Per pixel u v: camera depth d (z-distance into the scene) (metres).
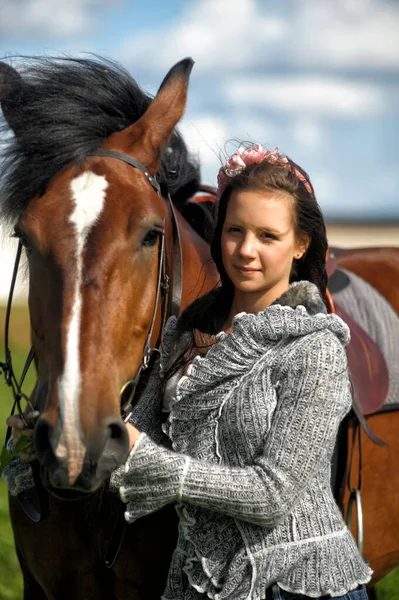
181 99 3.74
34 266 3.24
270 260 3.34
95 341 3.05
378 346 5.17
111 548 3.55
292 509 3.11
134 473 3.13
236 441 3.18
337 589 3.15
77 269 3.11
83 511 3.67
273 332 3.22
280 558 3.14
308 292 3.36
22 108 3.62
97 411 2.96
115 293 3.16
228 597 3.15
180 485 3.08
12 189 3.46
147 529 3.76
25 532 3.86
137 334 3.31
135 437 3.15
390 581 6.74
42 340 3.25
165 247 3.71
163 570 3.83
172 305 4.02
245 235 3.35
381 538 5.10
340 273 5.45
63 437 2.88
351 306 5.27
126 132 3.63
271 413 3.14
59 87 3.71
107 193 3.29
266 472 3.05
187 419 3.35
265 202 3.30
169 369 3.52
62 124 3.51
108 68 3.96
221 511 3.11
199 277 4.37
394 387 5.07
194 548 3.28
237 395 3.19
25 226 3.25
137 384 3.65
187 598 3.32
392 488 5.11
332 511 3.23
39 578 3.94
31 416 3.12
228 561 3.23
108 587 3.88
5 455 3.52
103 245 3.16
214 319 3.60
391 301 5.70
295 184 3.34
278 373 3.17
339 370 3.13
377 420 5.01
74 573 3.85
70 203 3.24
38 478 3.44
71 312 3.05
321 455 3.09
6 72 3.83
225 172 3.43
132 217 3.27
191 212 4.84
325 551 3.16
